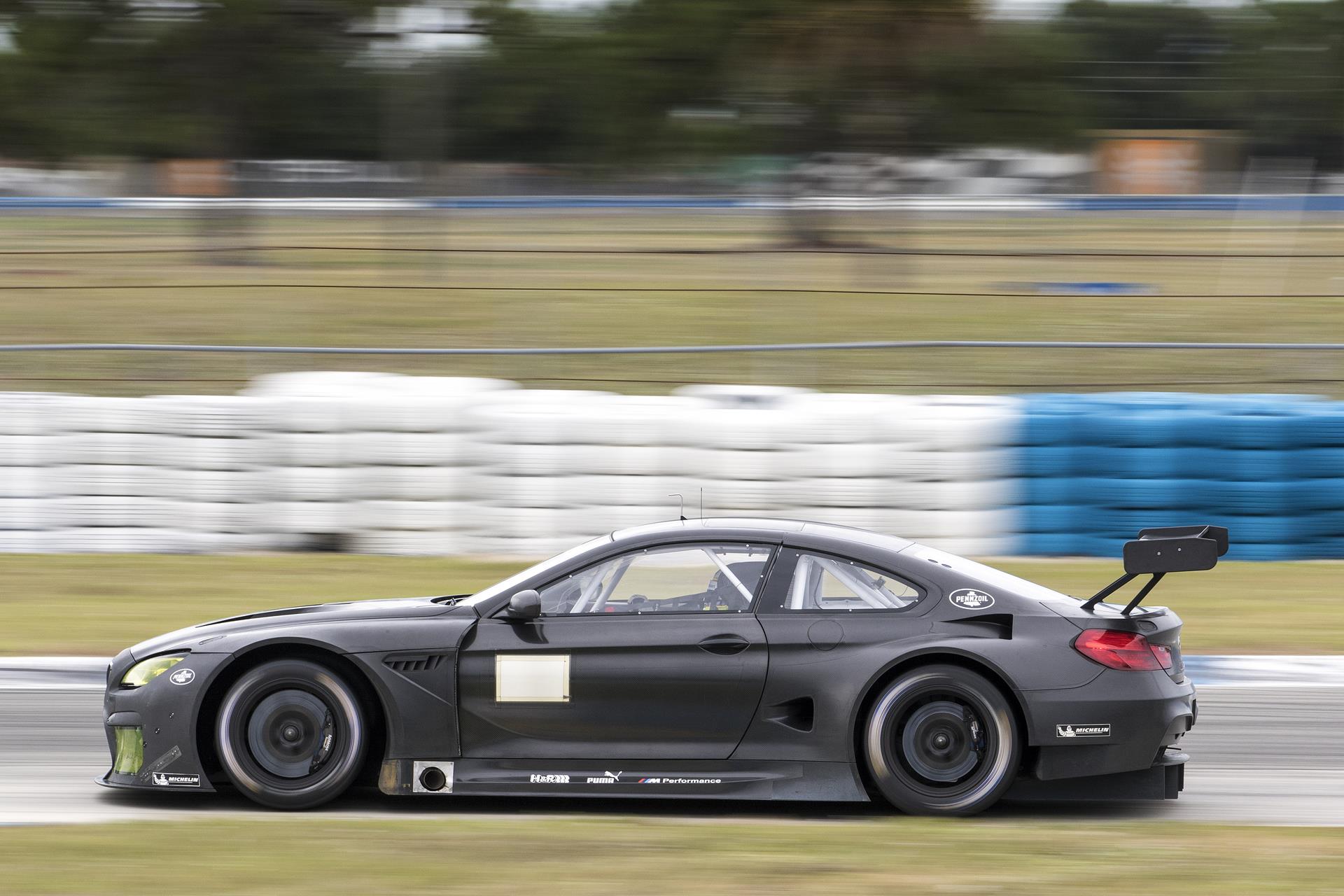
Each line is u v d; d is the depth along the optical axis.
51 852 17.69
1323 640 33.34
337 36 83.12
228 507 41.66
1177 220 80.69
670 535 21.19
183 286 69.31
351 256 74.00
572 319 63.34
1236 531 40.84
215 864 17.11
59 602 36.38
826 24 78.75
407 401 41.44
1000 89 79.44
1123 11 81.44
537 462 41.06
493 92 83.12
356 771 20.34
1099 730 19.69
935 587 20.52
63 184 90.38
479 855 17.52
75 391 51.50
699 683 20.03
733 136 80.88
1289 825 20.30
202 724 20.58
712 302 66.69
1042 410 41.00
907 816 20.00
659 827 19.14
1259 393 49.47
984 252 74.94
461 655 20.28
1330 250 77.06
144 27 81.75
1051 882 16.48
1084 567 39.78
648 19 82.50
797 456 40.53
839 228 80.25
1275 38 80.75
